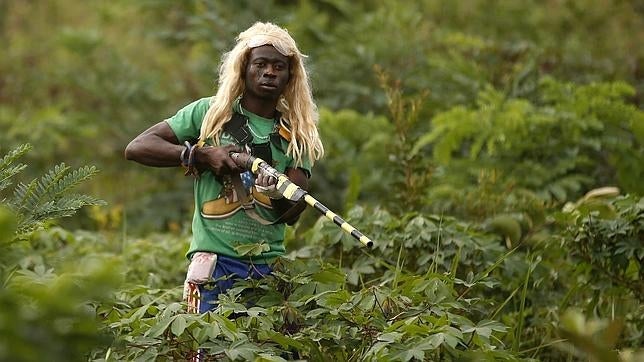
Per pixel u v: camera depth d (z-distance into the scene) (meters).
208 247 8.51
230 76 8.59
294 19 20.02
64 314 5.51
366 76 19.08
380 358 7.38
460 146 16.48
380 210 10.69
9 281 7.13
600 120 14.65
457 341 7.39
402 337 7.75
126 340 7.39
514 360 7.61
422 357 7.25
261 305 8.23
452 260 9.98
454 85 17.41
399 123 12.35
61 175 7.71
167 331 7.75
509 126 14.50
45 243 11.24
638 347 9.75
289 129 8.70
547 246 10.15
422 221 10.05
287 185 8.20
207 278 8.43
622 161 14.33
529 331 10.12
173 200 18.17
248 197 8.47
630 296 10.46
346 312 8.05
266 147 8.59
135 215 18.03
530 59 17.23
